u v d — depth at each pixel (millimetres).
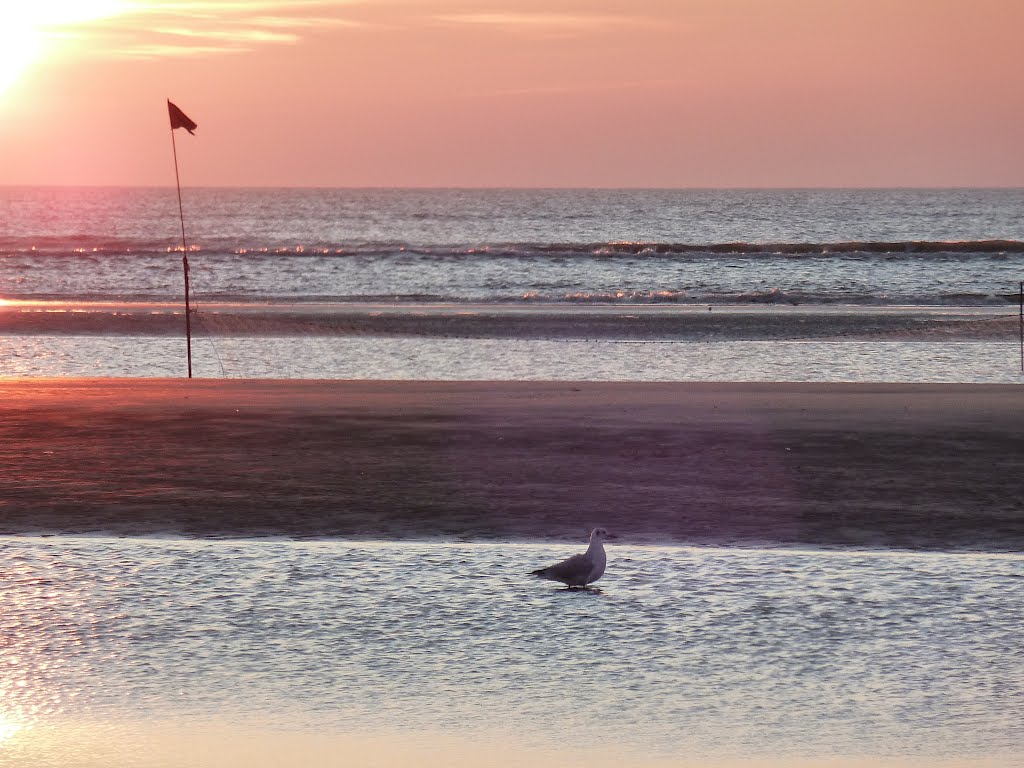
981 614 31453
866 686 26234
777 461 53438
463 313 165750
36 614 31625
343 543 39656
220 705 25281
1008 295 191500
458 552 38469
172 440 59094
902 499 46031
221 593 33656
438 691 26047
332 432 61281
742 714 24688
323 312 167250
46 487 48562
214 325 155875
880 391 77688
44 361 128750
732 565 36688
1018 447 56312
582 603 32625
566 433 60656
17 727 24094
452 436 59969
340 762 22344
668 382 83812
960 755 22625
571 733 23734
